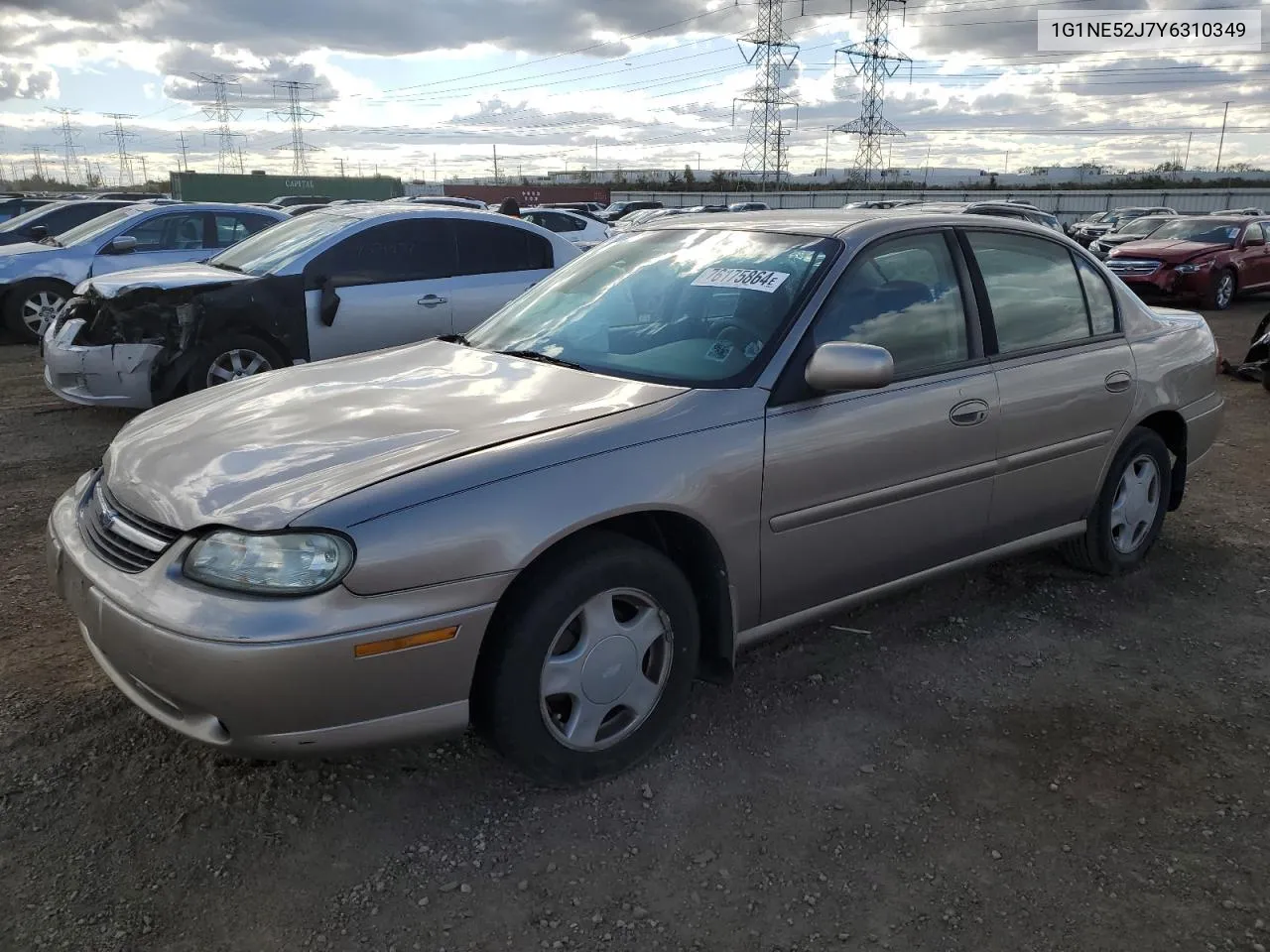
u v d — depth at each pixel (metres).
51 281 11.16
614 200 62.53
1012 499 3.69
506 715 2.55
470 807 2.71
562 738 2.67
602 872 2.46
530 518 2.47
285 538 2.30
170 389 6.64
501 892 2.39
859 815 2.70
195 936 2.23
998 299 3.66
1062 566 4.48
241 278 6.89
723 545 2.87
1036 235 3.92
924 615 3.97
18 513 5.11
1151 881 2.46
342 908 2.33
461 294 7.66
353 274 7.22
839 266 3.23
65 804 2.68
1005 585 4.28
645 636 2.79
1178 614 4.04
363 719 2.38
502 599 2.54
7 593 4.05
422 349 3.72
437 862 2.49
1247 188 58.31
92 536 2.70
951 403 3.37
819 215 3.70
